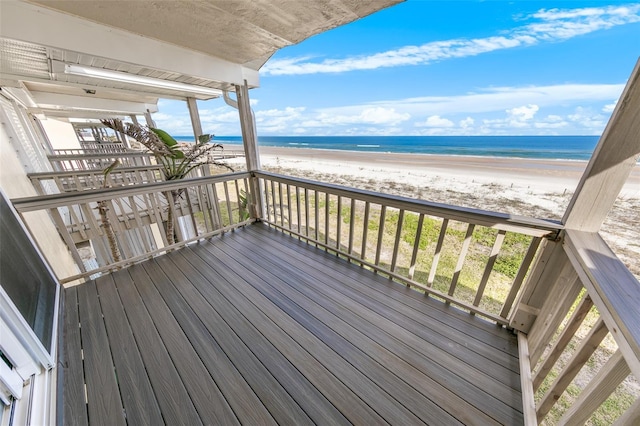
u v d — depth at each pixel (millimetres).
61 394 1227
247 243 2852
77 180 3887
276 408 1169
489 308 3053
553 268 1316
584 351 893
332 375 1321
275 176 2938
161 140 4051
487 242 4371
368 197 2037
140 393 1240
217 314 1757
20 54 2393
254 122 3338
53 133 9930
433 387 1259
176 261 2459
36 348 1214
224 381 1295
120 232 2324
